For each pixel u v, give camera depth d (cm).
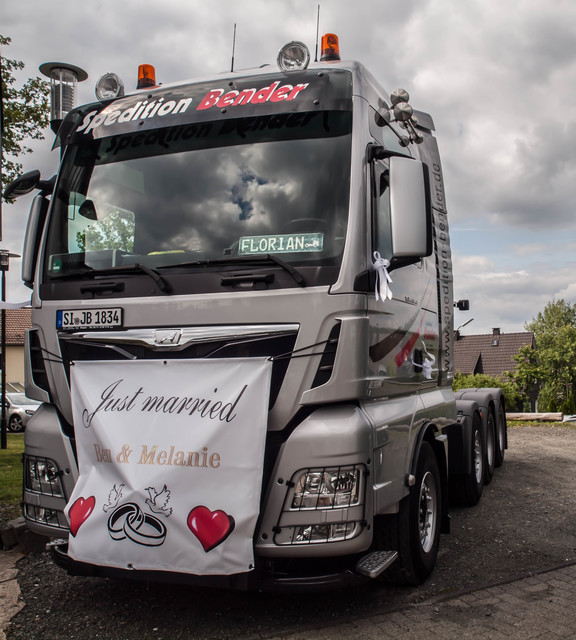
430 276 582
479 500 776
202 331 390
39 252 467
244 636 385
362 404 395
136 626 400
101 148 473
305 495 365
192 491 365
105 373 405
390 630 393
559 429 1605
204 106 455
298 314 378
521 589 466
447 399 614
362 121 423
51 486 429
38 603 438
